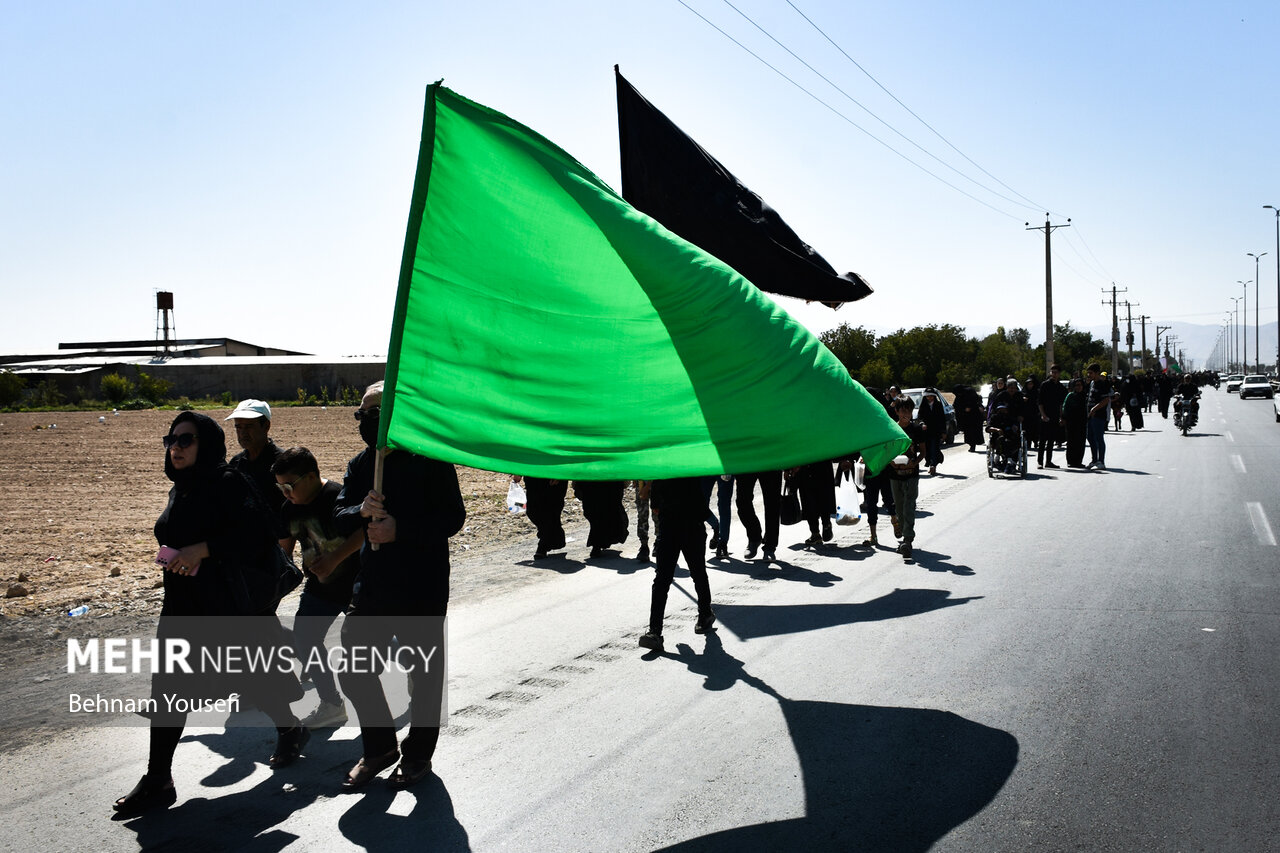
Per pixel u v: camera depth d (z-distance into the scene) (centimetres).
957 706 535
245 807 427
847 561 1000
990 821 395
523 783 446
